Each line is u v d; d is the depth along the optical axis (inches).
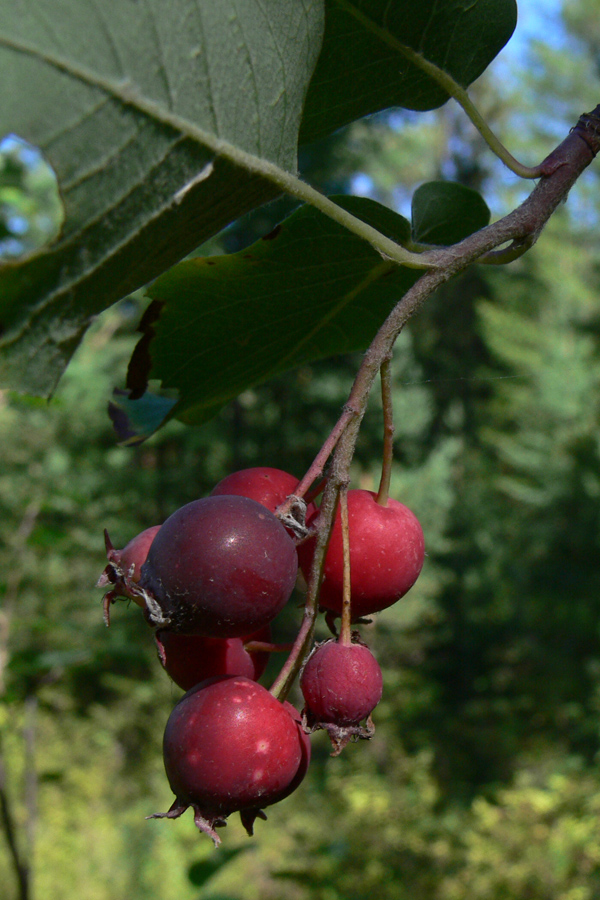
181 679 37.6
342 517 35.0
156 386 46.7
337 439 33.7
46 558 387.9
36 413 416.2
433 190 45.1
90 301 28.5
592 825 367.9
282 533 32.8
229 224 32.1
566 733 528.1
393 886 333.7
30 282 26.8
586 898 326.3
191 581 31.1
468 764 500.7
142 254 29.3
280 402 543.2
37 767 402.0
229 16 27.8
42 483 370.6
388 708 562.6
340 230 39.2
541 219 37.5
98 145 25.7
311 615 34.8
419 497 621.9
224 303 42.3
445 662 625.6
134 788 444.5
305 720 34.9
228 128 28.8
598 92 711.7
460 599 625.0
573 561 592.7
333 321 46.3
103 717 498.3
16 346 27.7
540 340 702.5
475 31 39.3
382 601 38.2
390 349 33.9
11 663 130.3
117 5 25.0
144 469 547.2
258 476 40.4
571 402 615.2
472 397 783.7
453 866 352.5
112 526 471.5
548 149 751.7
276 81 30.1
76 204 26.1
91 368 384.8
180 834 386.3
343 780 441.7
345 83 41.0
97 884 341.1
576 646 589.6
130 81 25.7
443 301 781.3
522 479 674.8
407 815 402.9
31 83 24.0
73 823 394.0
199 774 32.6
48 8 23.9
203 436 526.3
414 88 41.6
